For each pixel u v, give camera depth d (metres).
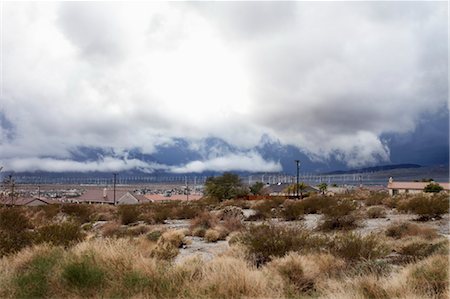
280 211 27.72
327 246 11.55
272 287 7.77
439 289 7.58
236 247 12.07
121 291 7.22
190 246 17.17
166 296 7.16
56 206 38.69
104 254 9.27
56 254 9.43
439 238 14.46
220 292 7.31
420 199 23.56
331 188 110.12
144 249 13.95
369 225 20.14
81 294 7.25
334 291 7.33
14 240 12.38
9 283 7.54
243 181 81.31
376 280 7.91
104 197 99.19
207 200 57.94
